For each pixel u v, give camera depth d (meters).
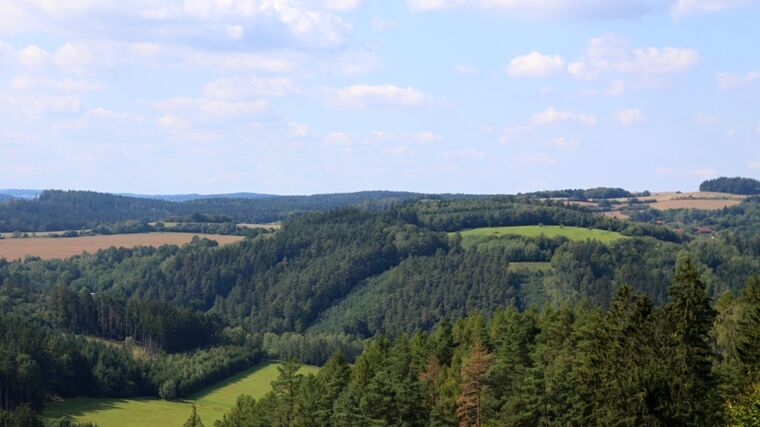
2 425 118.38
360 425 73.69
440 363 94.44
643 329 60.62
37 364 140.12
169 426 135.12
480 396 74.31
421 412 74.19
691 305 58.88
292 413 87.75
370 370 90.19
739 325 67.56
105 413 141.50
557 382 66.75
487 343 90.56
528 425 67.19
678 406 55.25
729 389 58.78
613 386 57.47
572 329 81.75
